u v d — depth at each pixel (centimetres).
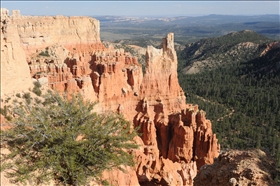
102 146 2352
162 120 5303
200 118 4916
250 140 8512
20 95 2514
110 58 5850
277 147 7469
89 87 4647
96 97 4909
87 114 2473
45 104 2652
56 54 7538
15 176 1906
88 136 2295
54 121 2280
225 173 2234
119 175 3150
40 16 8006
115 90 5194
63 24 8612
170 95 5631
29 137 2112
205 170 2492
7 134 2014
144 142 4991
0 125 2138
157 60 5562
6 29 2403
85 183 2120
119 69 5331
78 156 2175
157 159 4378
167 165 4350
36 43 7444
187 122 5034
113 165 2366
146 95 5481
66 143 2058
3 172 1903
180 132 4762
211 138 4600
